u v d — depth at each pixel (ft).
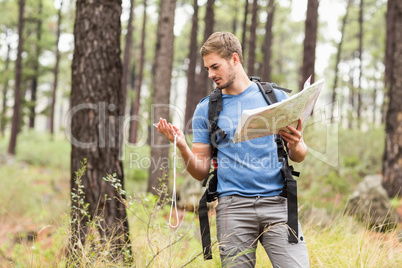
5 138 101.09
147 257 10.03
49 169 60.59
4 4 92.12
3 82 94.27
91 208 12.59
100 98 13.12
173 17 33.88
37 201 32.48
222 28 86.99
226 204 7.82
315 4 32.78
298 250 7.50
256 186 7.72
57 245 11.25
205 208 8.13
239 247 7.68
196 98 54.54
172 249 10.11
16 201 30.50
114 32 13.44
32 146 73.56
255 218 7.67
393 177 30.71
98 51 13.15
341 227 13.94
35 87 103.55
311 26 32.76
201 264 10.44
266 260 11.08
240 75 7.97
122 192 10.11
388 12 60.95
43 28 99.91
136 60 119.75
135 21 115.75
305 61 32.86
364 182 23.61
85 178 12.79
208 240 8.06
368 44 112.57
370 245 11.70
